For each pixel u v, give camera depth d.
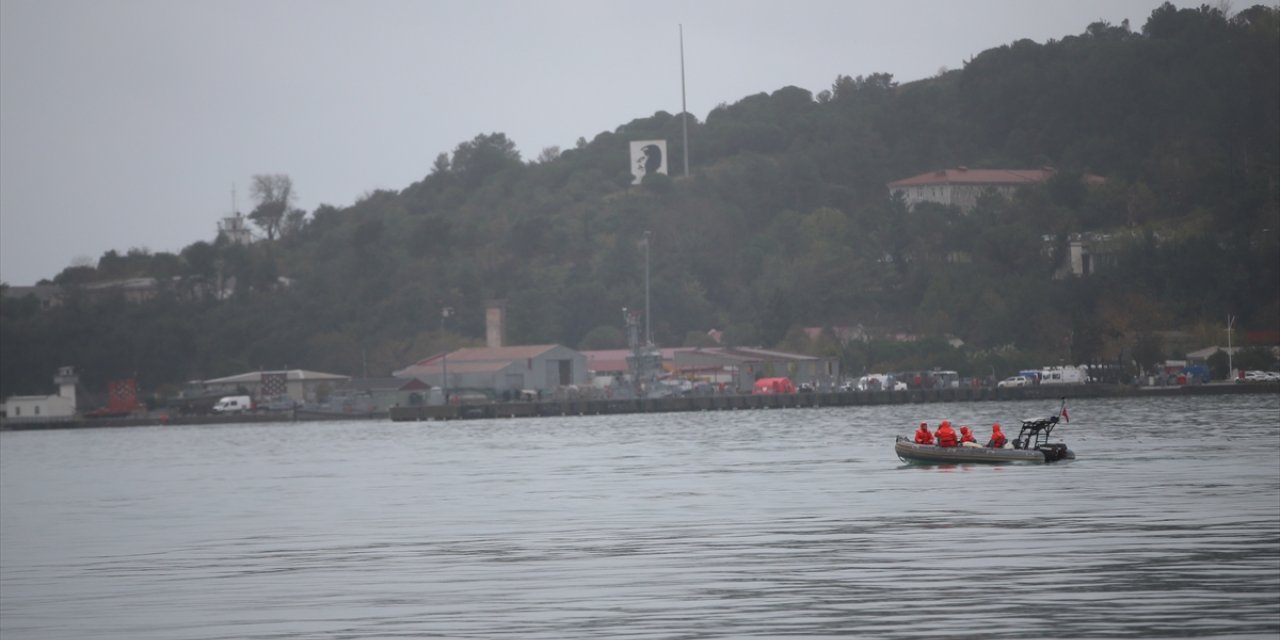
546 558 99.75
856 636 71.06
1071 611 74.94
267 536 120.56
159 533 127.06
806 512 121.06
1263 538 96.94
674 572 91.19
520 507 136.62
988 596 79.44
